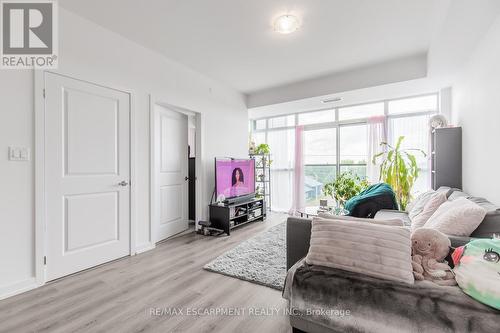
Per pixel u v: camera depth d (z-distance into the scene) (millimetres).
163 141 3375
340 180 4383
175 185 3609
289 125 5582
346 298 1219
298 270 1406
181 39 2789
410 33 2672
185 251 2900
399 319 1095
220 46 2955
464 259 1187
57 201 2170
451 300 1055
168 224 3449
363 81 3623
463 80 2887
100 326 1536
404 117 4355
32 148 2010
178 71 3406
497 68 1935
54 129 2150
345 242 1385
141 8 2238
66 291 1958
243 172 4355
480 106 2330
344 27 2562
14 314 1655
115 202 2619
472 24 2020
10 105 1909
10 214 1902
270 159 5652
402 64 3324
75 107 2295
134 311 1693
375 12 2309
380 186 3441
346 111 4934
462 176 2920
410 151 4270
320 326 1314
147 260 2613
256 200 4430
